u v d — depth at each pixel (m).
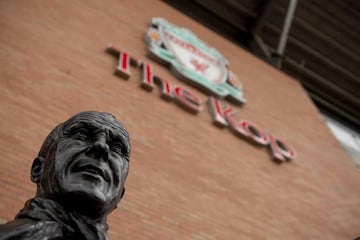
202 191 6.56
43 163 2.85
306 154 8.83
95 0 8.84
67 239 2.38
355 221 7.87
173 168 6.57
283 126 9.23
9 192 4.80
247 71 10.16
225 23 12.50
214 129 7.89
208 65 9.19
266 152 8.20
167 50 8.74
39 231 2.25
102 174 2.61
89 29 8.02
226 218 6.41
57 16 7.75
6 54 6.37
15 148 5.25
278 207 7.20
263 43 12.25
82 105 6.46
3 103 5.70
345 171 9.05
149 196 5.92
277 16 12.90
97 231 2.45
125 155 2.88
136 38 8.70
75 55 7.25
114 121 2.95
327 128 10.15
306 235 7.01
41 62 6.65
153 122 7.11
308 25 13.18
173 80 8.34
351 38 13.62
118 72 7.43
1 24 6.75
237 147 7.85
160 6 10.23
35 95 6.09
